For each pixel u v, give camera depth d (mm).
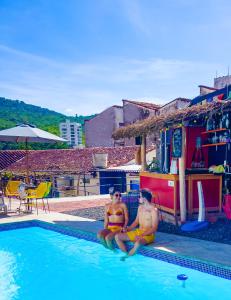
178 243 7012
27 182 12344
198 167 10453
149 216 7090
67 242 8695
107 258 7410
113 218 7543
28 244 8594
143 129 9773
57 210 12180
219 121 9469
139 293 5746
